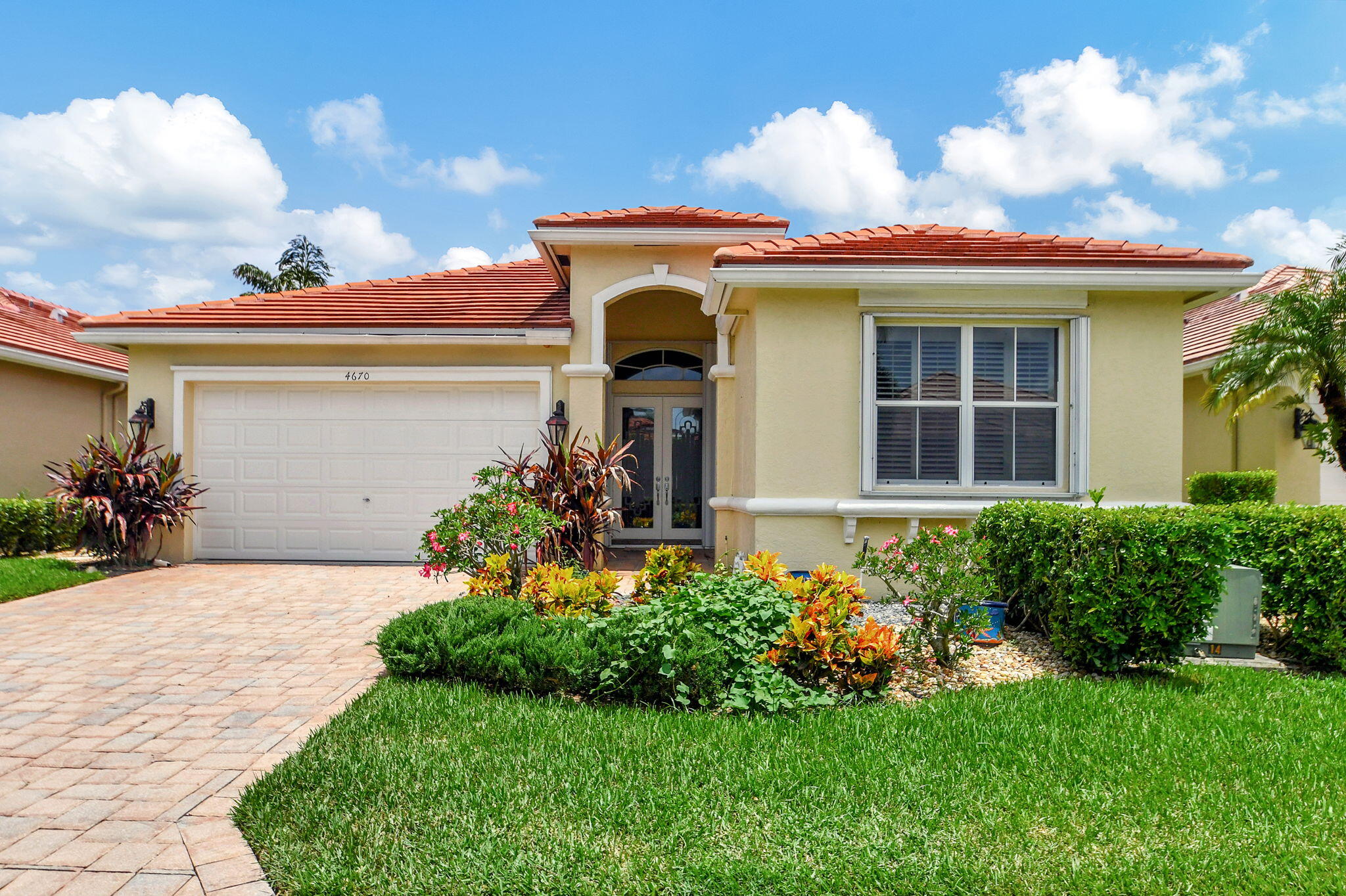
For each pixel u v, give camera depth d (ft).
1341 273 38.34
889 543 20.80
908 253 27.86
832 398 27.63
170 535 37.42
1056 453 27.84
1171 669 19.44
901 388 27.86
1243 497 39.81
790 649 16.85
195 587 31.19
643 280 37.78
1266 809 11.84
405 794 12.12
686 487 47.65
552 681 17.13
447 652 17.89
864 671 17.13
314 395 38.27
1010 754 13.74
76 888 9.95
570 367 37.19
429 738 14.52
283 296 42.16
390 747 13.97
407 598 29.17
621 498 47.24
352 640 22.82
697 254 37.86
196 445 38.34
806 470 27.61
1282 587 20.88
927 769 13.10
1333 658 19.95
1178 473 27.53
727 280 26.71
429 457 38.11
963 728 14.97
